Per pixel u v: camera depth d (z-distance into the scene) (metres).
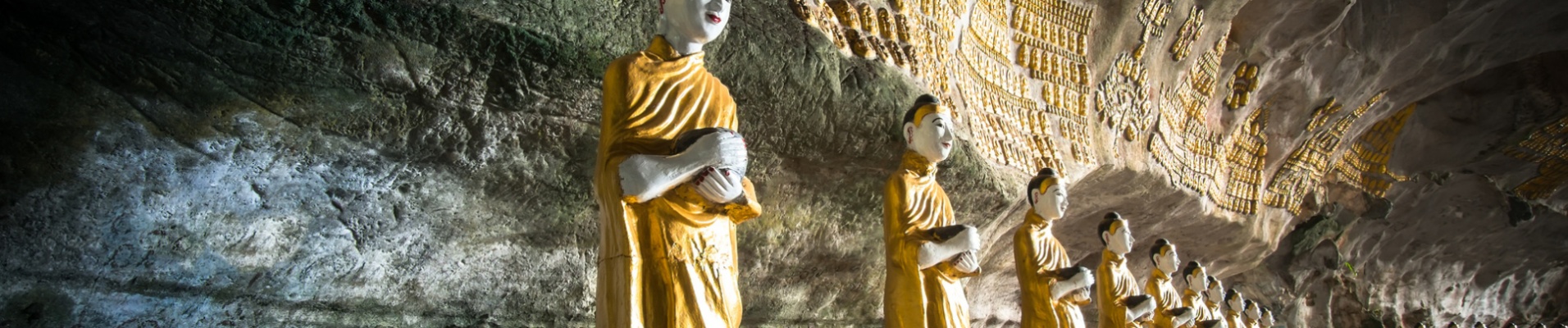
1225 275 15.24
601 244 3.89
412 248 5.55
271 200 5.00
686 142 3.74
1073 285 6.76
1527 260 19.66
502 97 5.24
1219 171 13.89
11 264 4.23
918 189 6.03
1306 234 15.90
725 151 3.70
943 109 6.12
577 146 5.70
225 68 4.55
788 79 6.39
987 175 8.20
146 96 4.47
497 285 5.93
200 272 4.83
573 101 5.44
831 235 7.49
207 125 4.64
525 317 6.06
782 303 7.61
